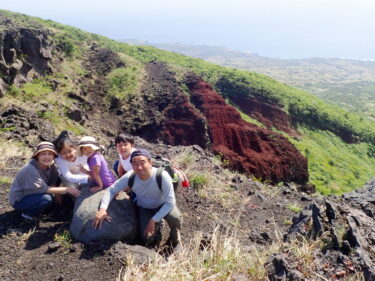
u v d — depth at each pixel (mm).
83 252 4562
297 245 4391
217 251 4605
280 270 4008
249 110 73000
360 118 81625
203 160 9820
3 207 5949
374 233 4375
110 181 5383
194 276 4059
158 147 10477
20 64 30547
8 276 4188
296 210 7512
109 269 4250
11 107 16953
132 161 4637
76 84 41656
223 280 4016
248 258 4418
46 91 31906
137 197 4988
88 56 54906
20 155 9078
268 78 86375
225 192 7879
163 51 93125
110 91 49344
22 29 32438
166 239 5344
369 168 65000
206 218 6523
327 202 4848
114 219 4781
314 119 74312
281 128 70625
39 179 5402
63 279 4117
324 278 3715
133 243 4938
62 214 5723
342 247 4160
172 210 4941
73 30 82812
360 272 3754
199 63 87125
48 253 4613
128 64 57344
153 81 55312
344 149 69688
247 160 48750
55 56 45438
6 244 4836
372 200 6418
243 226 6570
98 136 30906
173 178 5074
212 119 53312
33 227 5305
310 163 57875
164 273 4027
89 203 5031
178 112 50625
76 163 5547
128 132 45531
